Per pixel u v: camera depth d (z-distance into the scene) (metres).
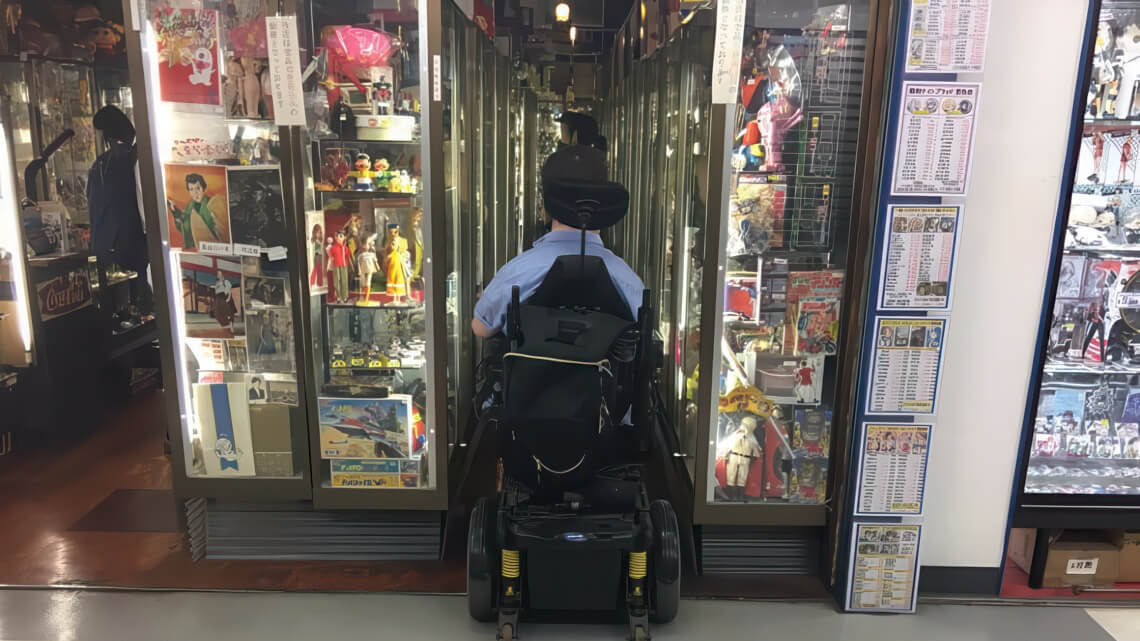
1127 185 2.29
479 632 2.24
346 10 2.27
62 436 3.81
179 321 2.42
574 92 7.40
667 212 3.42
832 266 2.34
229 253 2.37
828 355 2.38
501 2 5.17
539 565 2.13
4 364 3.59
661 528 2.25
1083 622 2.36
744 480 2.47
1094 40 2.10
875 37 2.16
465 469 3.04
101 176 3.42
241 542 2.63
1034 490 2.42
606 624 2.29
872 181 2.21
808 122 2.27
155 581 2.48
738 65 2.18
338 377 2.50
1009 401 2.34
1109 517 2.42
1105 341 2.40
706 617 2.35
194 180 2.32
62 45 4.09
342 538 2.64
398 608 2.35
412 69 2.31
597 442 2.01
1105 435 2.53
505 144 5.13
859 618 2.37
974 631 2.31
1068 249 2.33
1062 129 2.17
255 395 2.47
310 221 2.36
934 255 2.18
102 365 4.14
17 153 3.66
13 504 3.07
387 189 2.37
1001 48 2.13
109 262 3.53
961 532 2.44
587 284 2.04
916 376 2.25
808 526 2.56
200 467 2.53
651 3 4.21
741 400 2.42
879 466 2.31
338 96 2.31
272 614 2.31
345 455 2.50
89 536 2.80
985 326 2.29
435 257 2.38
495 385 2.26
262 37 2.24
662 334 3.56
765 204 2.31
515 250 6.11
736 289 2.35
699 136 2.56
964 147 2.11
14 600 2.37
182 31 2.23
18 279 3.51
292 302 2.38
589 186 2.08
